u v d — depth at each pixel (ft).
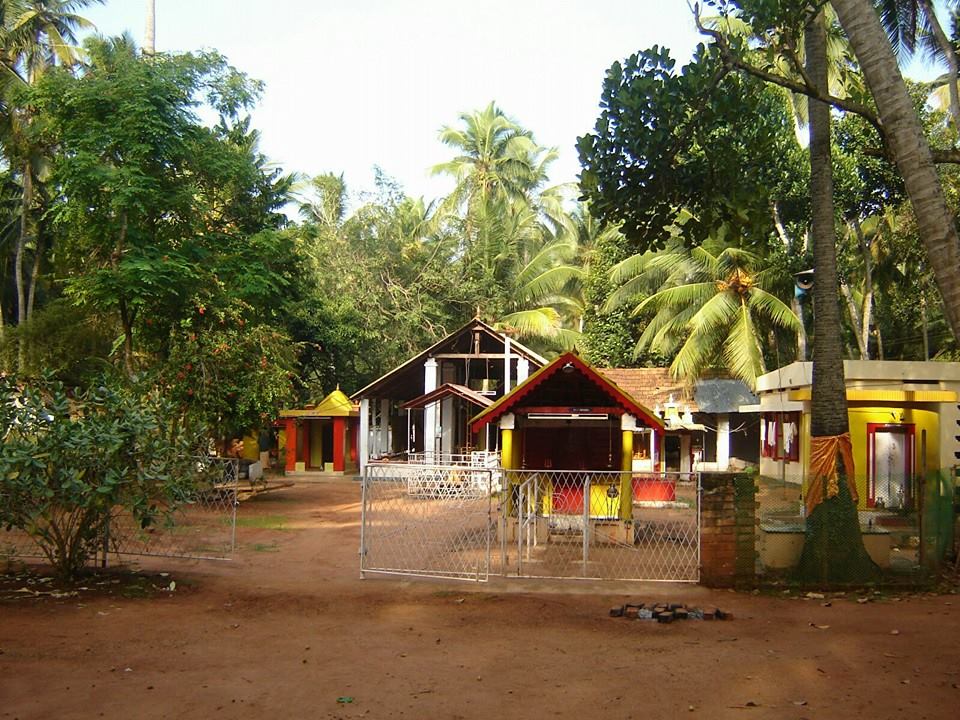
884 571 37.58
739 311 99.09
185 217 70.74
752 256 97.86
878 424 62.95
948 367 65.16
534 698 21.13
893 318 120.37
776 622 29.48
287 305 84.89
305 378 126.72
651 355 126.93
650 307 108.88
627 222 36.73
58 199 73.41
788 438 84.33
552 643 26.53
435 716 19.83
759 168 37.58
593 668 23.71
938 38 69.87
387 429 108.99
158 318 71.87
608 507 51.08
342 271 133.28
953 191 77.00
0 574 36.06
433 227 147.02
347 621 29.63
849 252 105.19
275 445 126.62
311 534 52.75
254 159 101.81
